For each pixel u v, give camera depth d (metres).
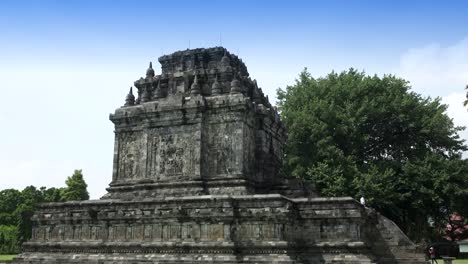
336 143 56.28
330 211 33.31
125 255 34.41
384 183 51.34
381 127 58.00
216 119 38.78
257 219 31.58
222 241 31.55
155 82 43.62
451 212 55.12
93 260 35.09
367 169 53.78
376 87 58.34
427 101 58.97
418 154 56.62
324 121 56.19
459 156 56.16
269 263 29.98
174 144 39.25
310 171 52.12
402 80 59.69
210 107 38.94
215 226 32.19
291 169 55.03
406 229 56.31
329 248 32.53
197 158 37.84
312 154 55.03
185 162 38.50
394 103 55.75
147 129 40.50
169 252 32.91
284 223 31.22
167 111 39.72
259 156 40.72
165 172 39.00
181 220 33.22
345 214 32.88
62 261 36.44
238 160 37.28
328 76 62.62
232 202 32.12
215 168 37.91
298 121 55.28
